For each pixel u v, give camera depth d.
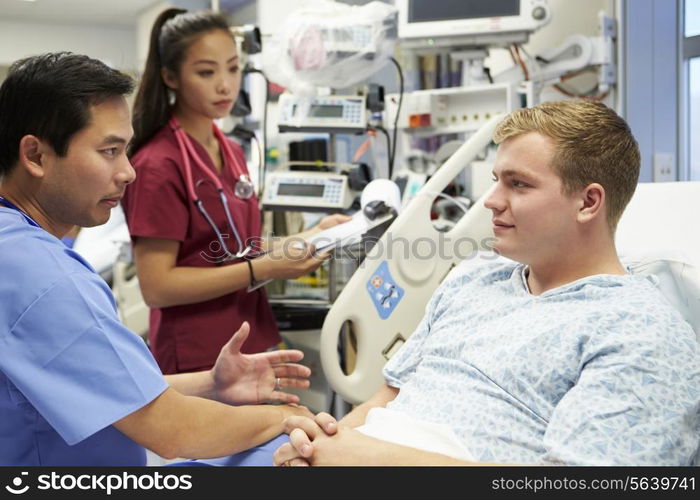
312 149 2.46
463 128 2.61
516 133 1.20
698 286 1.39
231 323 1.95
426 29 2.57
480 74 2.66
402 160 2.77
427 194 1.81
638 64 2.61
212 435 1.12
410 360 1.43
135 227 1.83
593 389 1.02
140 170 1.86
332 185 2.27
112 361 1.01
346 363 2.36
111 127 1.08
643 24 2.61
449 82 2.87
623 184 1.20
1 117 1.07
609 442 0.97
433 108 2.62
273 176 2.34
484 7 2.52
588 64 2.56
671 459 0.97
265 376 1.38
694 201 1.60
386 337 1.79
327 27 2.25
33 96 1.05
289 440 1.22
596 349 1.07
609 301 1.15
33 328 0.99
